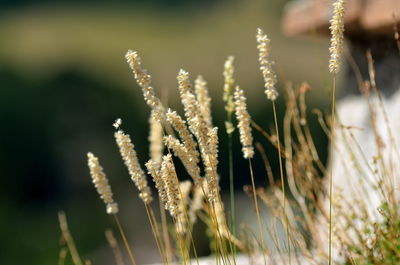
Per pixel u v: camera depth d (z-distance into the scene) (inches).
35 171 613.6
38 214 592.4
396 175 115.1
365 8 124.6
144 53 904.9
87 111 671.8
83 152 633.6
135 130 682.2
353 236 123.6
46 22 914.1
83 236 525.3
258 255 117.3
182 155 83.9
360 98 139.5
